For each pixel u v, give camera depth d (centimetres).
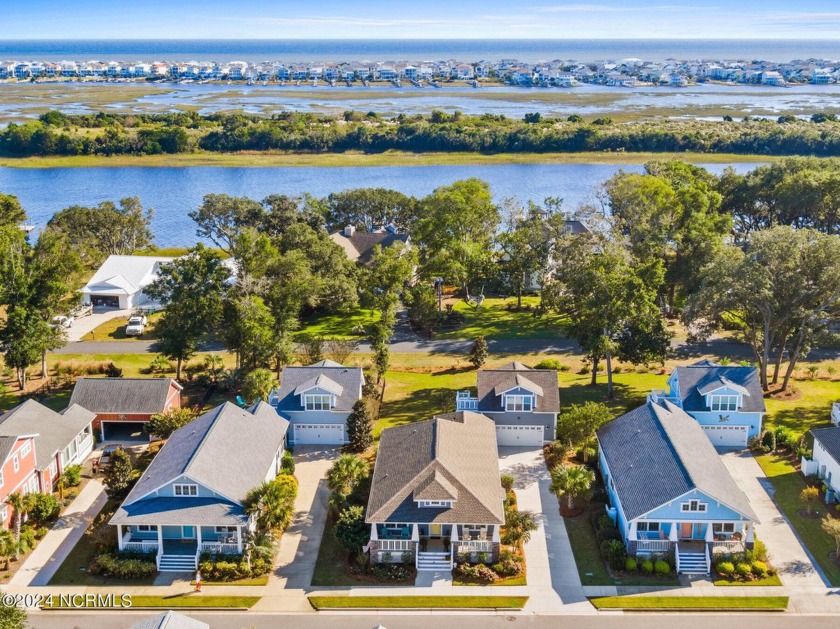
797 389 7275
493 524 4622
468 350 8525
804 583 4475
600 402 6981
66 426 5881
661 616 4228
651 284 7275
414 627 4166
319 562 4747
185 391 7338
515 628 4150
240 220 11862
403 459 5234
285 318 7688
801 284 6794
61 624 4184
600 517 5038
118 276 9981
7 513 5009
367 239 11775
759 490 5488
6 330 7212
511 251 10356
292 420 6297
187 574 4638
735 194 12381
